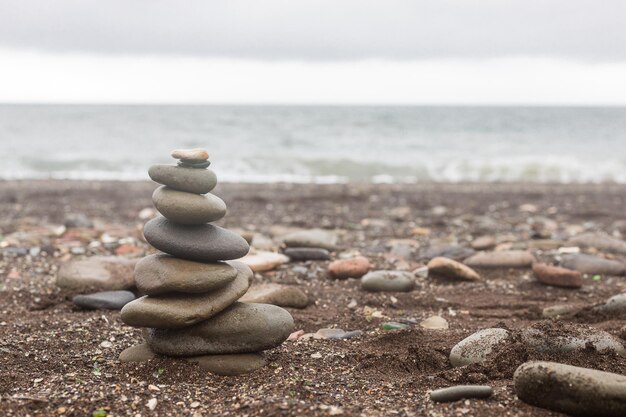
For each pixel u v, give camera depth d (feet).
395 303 4.22
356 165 14.69
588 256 5.02
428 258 5.26
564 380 2.63
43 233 5.97
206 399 2.85
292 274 4.77
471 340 3.20
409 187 10.53
